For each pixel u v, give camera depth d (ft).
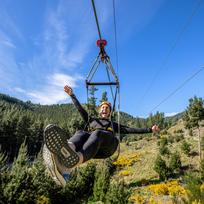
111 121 15.67
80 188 85.81
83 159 12.59
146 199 77.00
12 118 250.78
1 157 61.36
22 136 252.62
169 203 70.28
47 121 281.95
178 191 78.23
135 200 76.38
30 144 262.26
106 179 81.92
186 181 42.65
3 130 241.96
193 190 38.45
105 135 14.17
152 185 87.97
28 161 68.03
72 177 85.66
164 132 212.43
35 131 267.18
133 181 99.60
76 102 16.46
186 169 106.73
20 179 59.47
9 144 245.04
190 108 132.57
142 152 151.43
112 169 117.39
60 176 12.27
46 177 72.64
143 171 110.93
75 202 81.46
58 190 76.54
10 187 57.52
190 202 37.96
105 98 134.92
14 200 57.41
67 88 16.47
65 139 11.69
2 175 58.39
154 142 191.62
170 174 100.48
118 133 16.17
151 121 301.43
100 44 17.47
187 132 191.72
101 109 16.42
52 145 11.58
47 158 11.98
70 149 11.82
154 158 129.39
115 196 65.46
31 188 61.98
